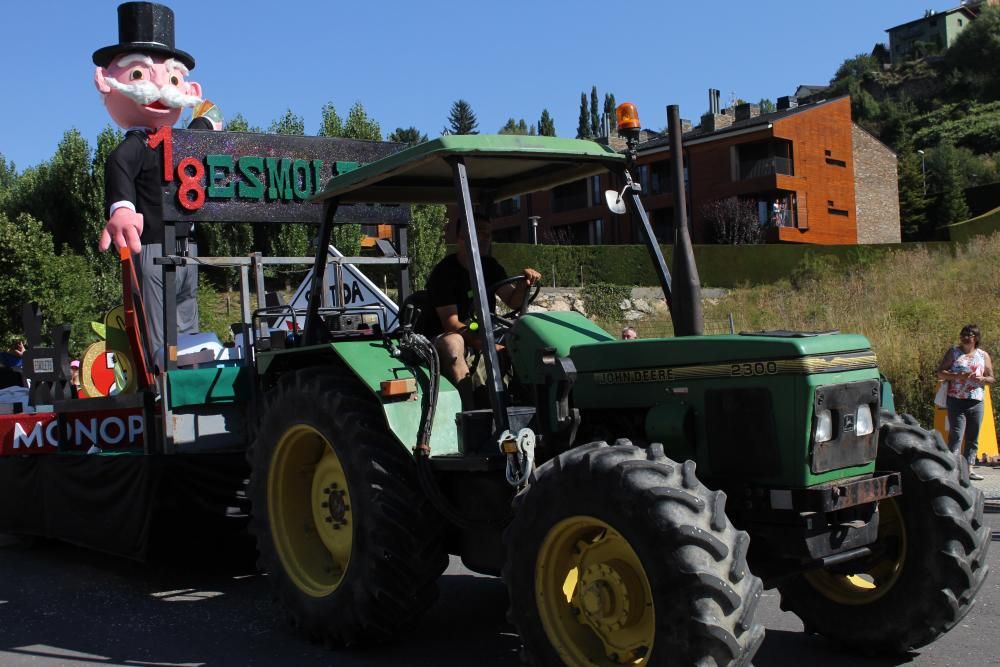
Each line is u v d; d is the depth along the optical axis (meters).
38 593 6.08
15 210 26.78
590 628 3.63
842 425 3.66
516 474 3.84
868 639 4.23
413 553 4.29
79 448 6.84
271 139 7.00
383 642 4.64
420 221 25.55
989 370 9.66
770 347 3.63
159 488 5.88
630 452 3.48
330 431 4.55
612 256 28.83
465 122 85.69
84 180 25.86
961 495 4.02
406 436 4.30
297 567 4.89
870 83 103.00
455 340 4.66
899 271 23.09
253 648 4.70
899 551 4.18
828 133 43.25
